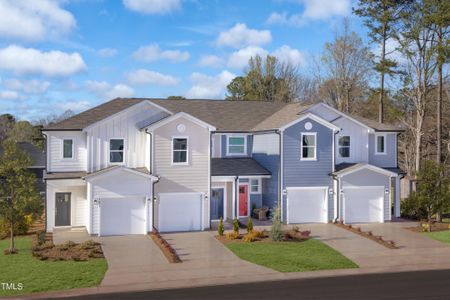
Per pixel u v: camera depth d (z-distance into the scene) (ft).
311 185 98.99
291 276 59.41
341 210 99.09
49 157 93.09
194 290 53.16
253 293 51.65
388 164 112.37
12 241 71.82
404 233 88.69
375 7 143.13
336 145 106.83
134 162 93.97
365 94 185.78
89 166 91.56
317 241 80.18
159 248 75.15
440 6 114.42
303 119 98.37
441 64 118.11
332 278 58.49
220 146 107.65
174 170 90.94
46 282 55.52
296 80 229.66
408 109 159.02
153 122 95.04
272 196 100.63
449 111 161.38
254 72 224.74
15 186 70.69
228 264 65.21
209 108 119.14
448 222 100.12
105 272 60.59
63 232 89.25
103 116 98.53
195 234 87.56
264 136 103.55
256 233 82.74
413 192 107.96
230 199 102.47
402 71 136.67
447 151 157.28
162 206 90.43
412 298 49.14
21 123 260.01
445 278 58.08
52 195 91.45
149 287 54.44
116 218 86.33
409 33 129.59
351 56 188.24
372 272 61.46
